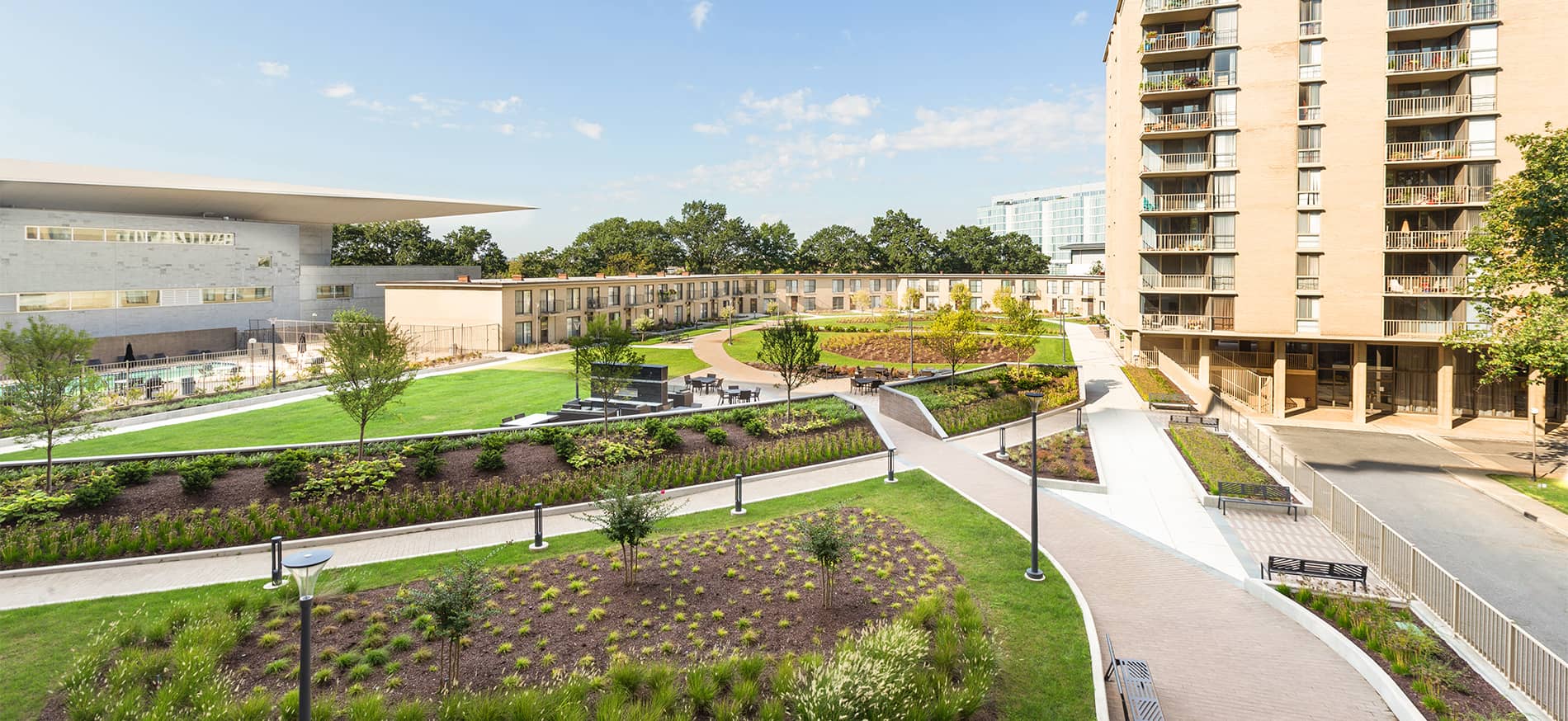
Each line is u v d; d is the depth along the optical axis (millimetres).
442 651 10766
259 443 25750
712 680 10430
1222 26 36781
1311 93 35719
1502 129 33125
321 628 12289
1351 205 35156
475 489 19109
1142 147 39281
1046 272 120688
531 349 54688
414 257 101688
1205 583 14961
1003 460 24547
